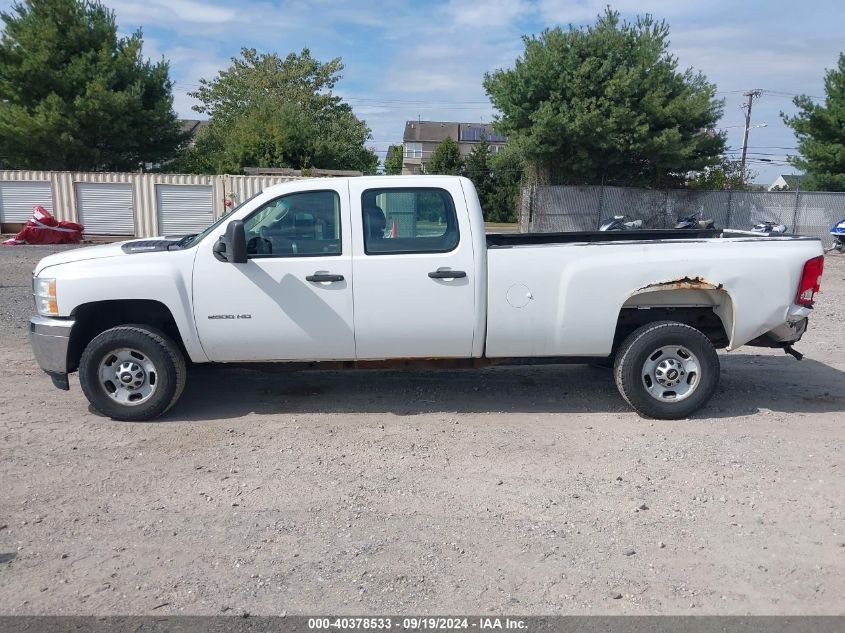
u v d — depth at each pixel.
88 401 6.33
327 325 5.67
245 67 51.28
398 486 4.65
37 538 3.96
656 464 5.04
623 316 6.11
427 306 5.66
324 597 3.43
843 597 3.46
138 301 5.84
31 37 27.88
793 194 25.69
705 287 5.75
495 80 25.89
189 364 6.12
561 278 5.70
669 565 3.73
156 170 35.69
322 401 6.43
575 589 3.51
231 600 3.40
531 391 6.77
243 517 4.22
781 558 3.80
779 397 6.66
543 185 26.36
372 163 52.09
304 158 36.00
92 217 25.91
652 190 25.70
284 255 5.65
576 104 24.03
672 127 25.05
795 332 6.06
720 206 25.83
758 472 4.91
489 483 4.71
